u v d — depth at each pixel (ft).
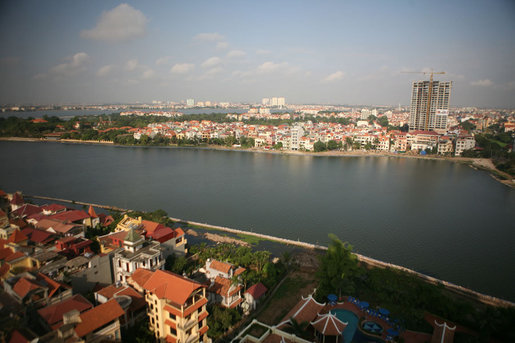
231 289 260.42
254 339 196.95
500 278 320.09
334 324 210.59
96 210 488.44
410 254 367.25
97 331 185.88
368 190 620.08
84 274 259.80
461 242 397.19
